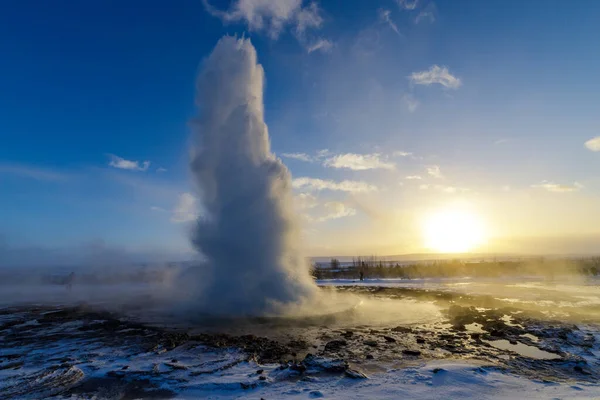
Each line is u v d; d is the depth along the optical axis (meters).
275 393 9.13
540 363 11.51
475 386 9.24
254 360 12.04
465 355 12.48
